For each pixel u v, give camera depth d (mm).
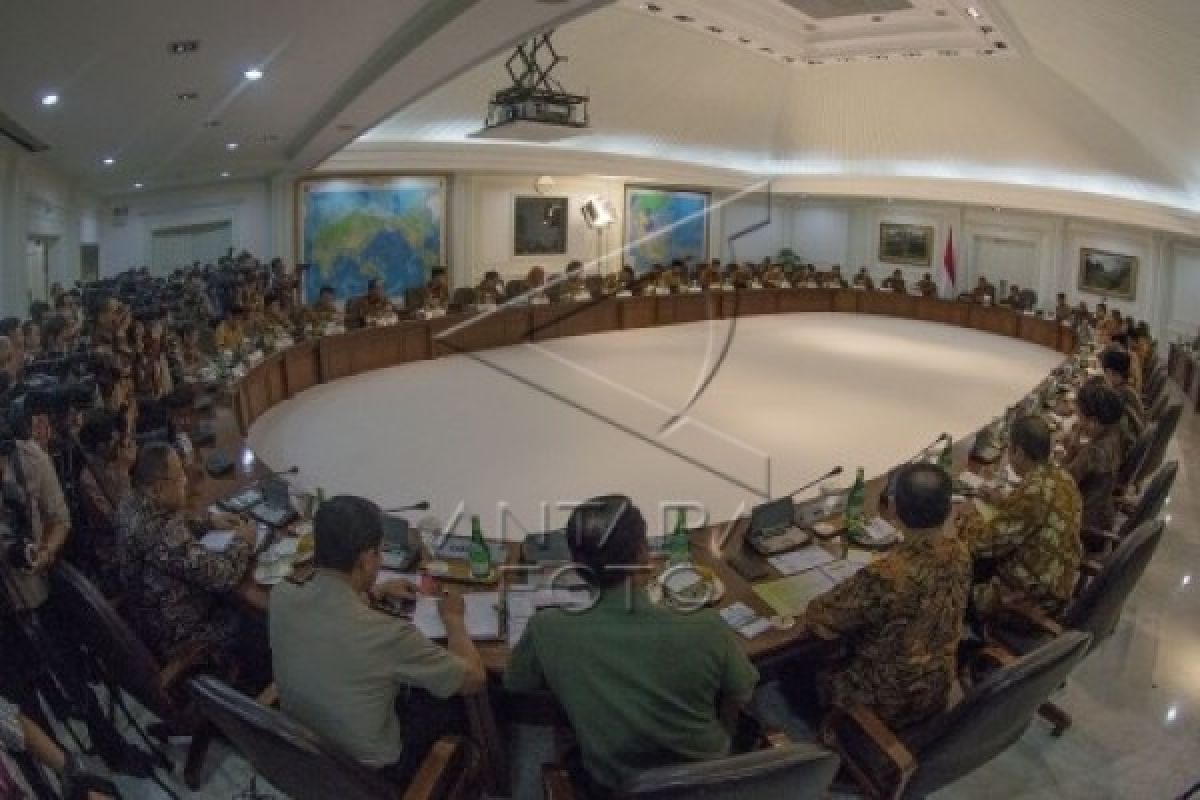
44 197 9930
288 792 2338
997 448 4844
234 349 8461
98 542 3631
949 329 15297
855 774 2559
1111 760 3266
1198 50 5711
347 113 7695
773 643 2756
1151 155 11328
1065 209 14312
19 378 4812
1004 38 10336
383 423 8422
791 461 7613
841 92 15281
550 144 15148
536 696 2844
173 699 2941
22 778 2162
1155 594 4664
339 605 2250
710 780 1744
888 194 16828
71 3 3559
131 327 6367
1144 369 8703
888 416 9188
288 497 3807
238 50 5043
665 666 2094
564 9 4406
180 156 9875
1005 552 3203
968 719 2238
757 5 11328
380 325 10758
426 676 2307
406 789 2379
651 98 14883
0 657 2900
